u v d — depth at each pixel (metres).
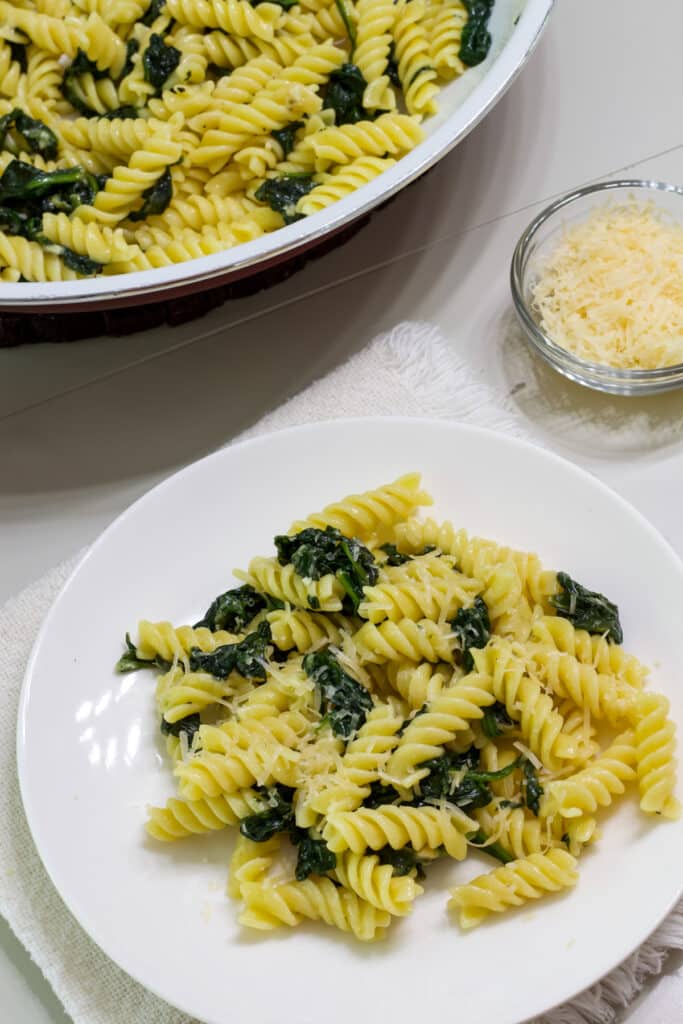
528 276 0.84
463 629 0.72
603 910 0.67
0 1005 0.72
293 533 0.75
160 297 0.79
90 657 0.75
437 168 0.89
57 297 0.77
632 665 0.71
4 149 0.87
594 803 0.68
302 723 0.71
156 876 0.70
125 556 0.76
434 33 0.88
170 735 0.72
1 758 0.75
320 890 0.68
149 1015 0.70
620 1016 0.70
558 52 0.93
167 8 0.89
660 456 0.81
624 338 0.80
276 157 0.87
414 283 0.86
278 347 0.85
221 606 0.75
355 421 0.78
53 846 0.70
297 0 0.90
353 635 0.73
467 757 0.71
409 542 0.76
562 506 0.76
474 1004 0.66
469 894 0.67
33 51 0.90
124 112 0.88
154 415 0.84
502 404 0.83
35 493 0.82
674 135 0.90
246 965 0.68
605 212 0.84
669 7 0.94
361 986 0.67
